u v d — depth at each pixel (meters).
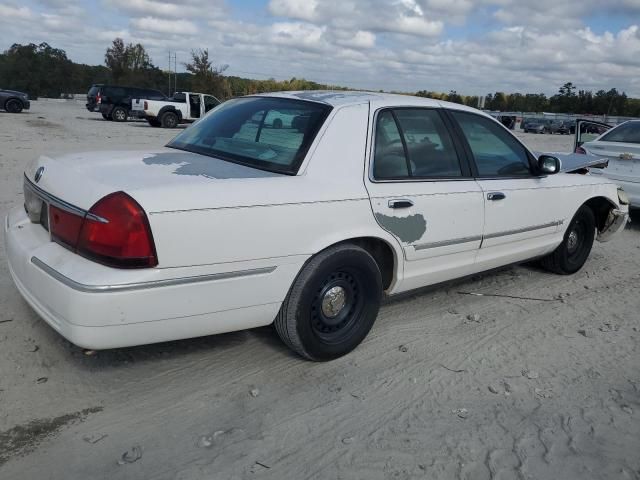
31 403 3.11
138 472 2.66
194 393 3.33
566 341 4.36
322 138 3.58
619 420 3.33
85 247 2.89
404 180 3.91
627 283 5.87
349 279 3.71
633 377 3.86
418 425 3.16
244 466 2.75
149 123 26.30
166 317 2.97
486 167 4.57
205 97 27.08
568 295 5.38
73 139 16.36
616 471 2.89
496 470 2.84
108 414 3.08
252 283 3.21
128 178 3.07
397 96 4.21
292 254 3.31
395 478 2.74
